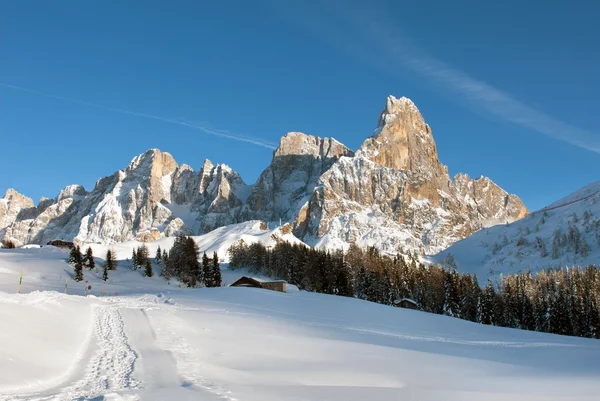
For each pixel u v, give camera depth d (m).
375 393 27.69
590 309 134.50
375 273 165.25
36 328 33.00
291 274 177.25
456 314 153.88
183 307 73.50
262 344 44.28
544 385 34.72
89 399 20.22
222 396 22.59
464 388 32.03
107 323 44.97
